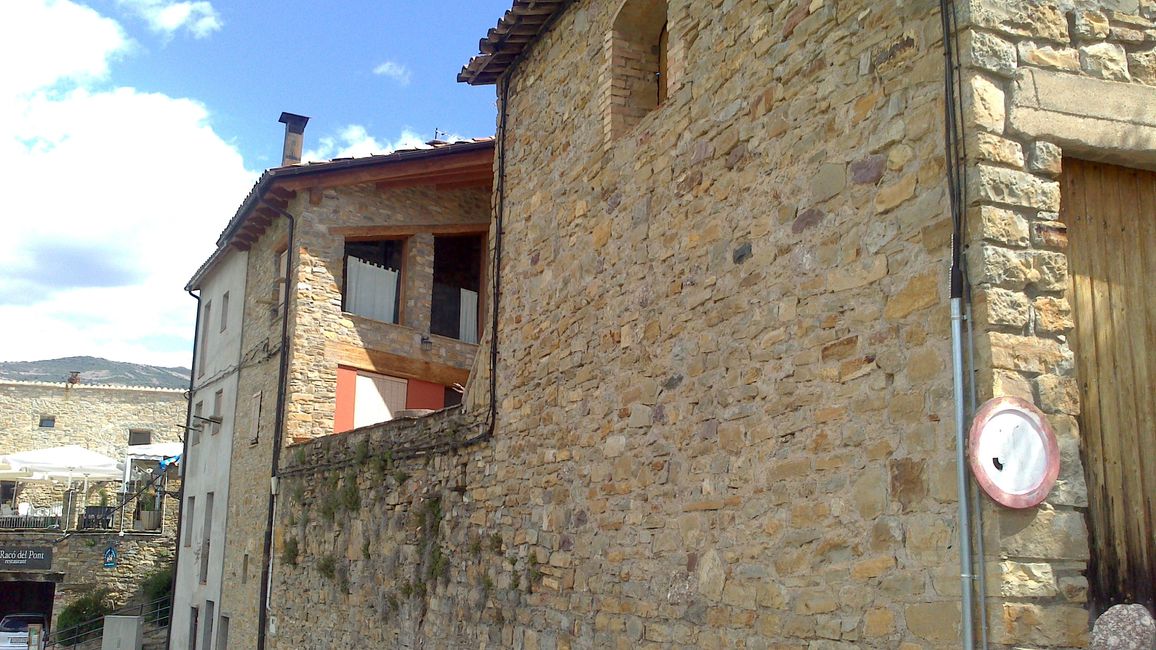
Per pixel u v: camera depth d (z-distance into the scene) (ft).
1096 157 16.21
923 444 15.46
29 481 116.06
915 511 15.44
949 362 15.16
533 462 28.14
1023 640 13.74
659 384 22.70
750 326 19.84
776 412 18.83
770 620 18.35
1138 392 15.97
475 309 57.57
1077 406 14.74
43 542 90.12
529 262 30.14
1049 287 14.99
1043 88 15.58
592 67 27.50
